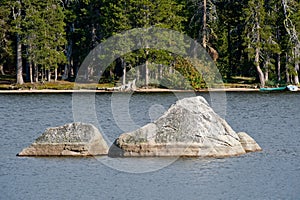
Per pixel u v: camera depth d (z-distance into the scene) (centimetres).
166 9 10294
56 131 3944
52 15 10775
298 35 10744
